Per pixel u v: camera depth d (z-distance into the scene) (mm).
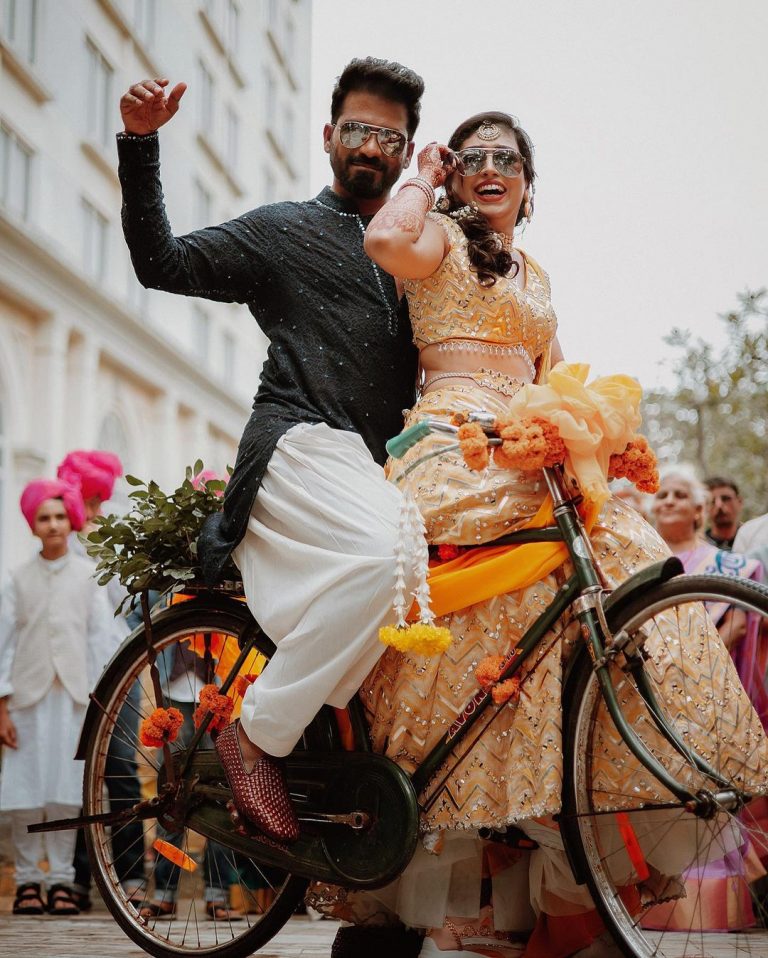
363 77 2809
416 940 2674
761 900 2338
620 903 2314
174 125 16094
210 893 3994
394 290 2736
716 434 13195
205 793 2666
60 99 13500
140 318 15211
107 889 2861
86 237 14398
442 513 2412
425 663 2414
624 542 2406
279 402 2635
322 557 2412
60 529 5129
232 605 2744
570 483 2359
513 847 2527
